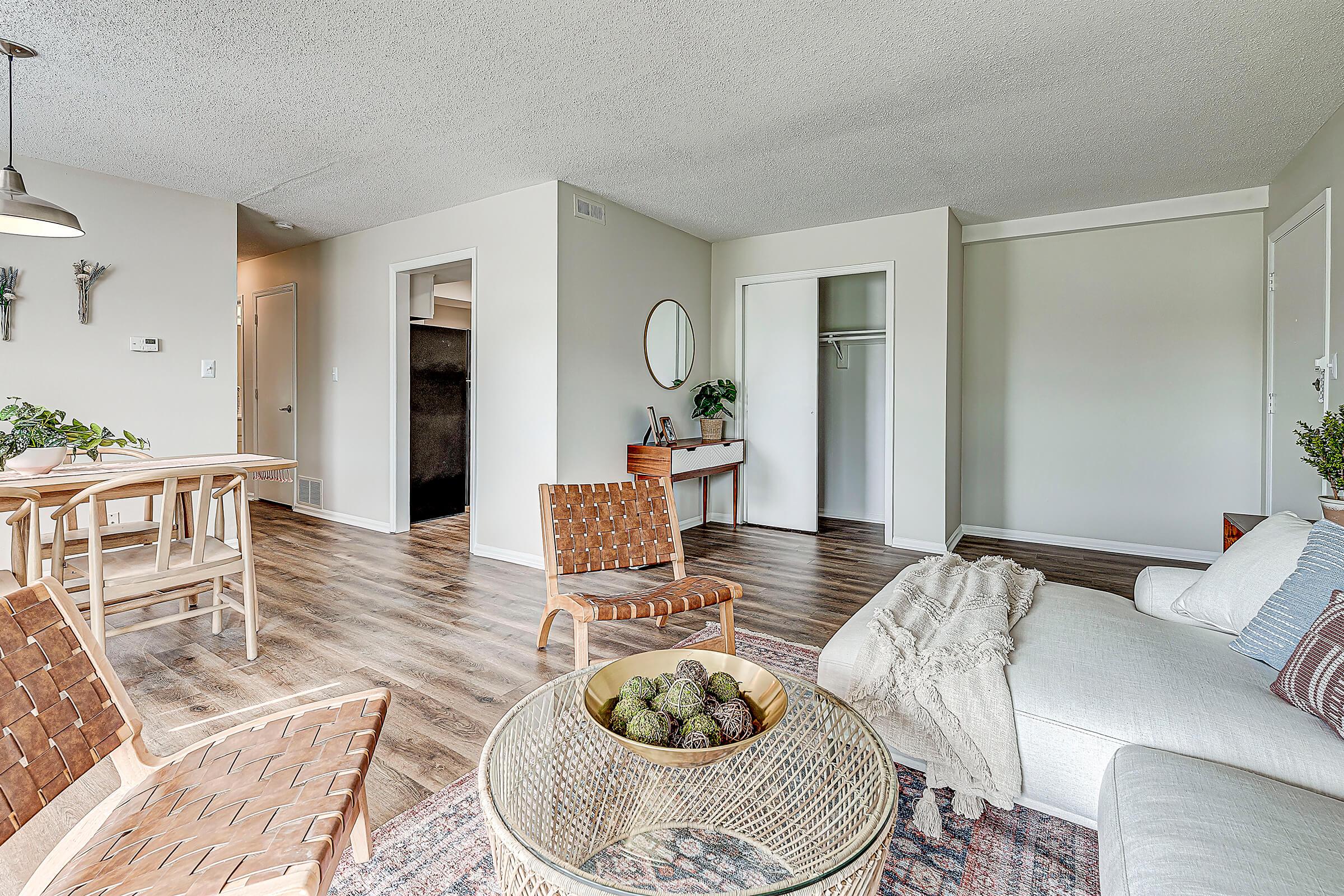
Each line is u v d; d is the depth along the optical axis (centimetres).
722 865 133
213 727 205
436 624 300
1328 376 310
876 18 225
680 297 514
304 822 94
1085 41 239
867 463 567
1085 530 469
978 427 504
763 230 511
